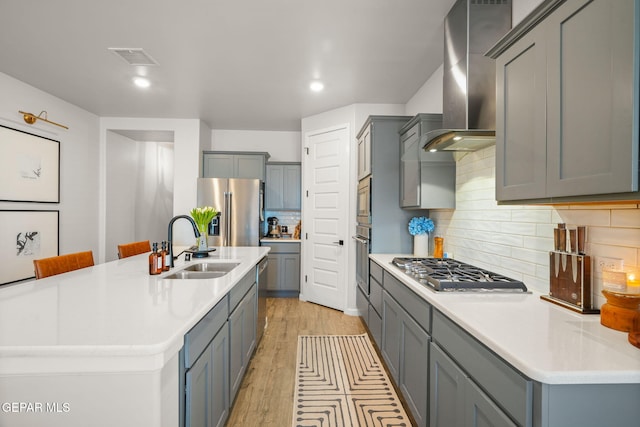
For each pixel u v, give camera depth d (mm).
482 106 1903
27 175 3396
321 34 2426
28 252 3422
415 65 2916
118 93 3650
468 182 2430
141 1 2035
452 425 1323
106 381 950
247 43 2555
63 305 1286
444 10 2121
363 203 3469
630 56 837
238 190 4500
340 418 1932
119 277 1832
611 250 1249
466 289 1631
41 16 2191
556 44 1102
